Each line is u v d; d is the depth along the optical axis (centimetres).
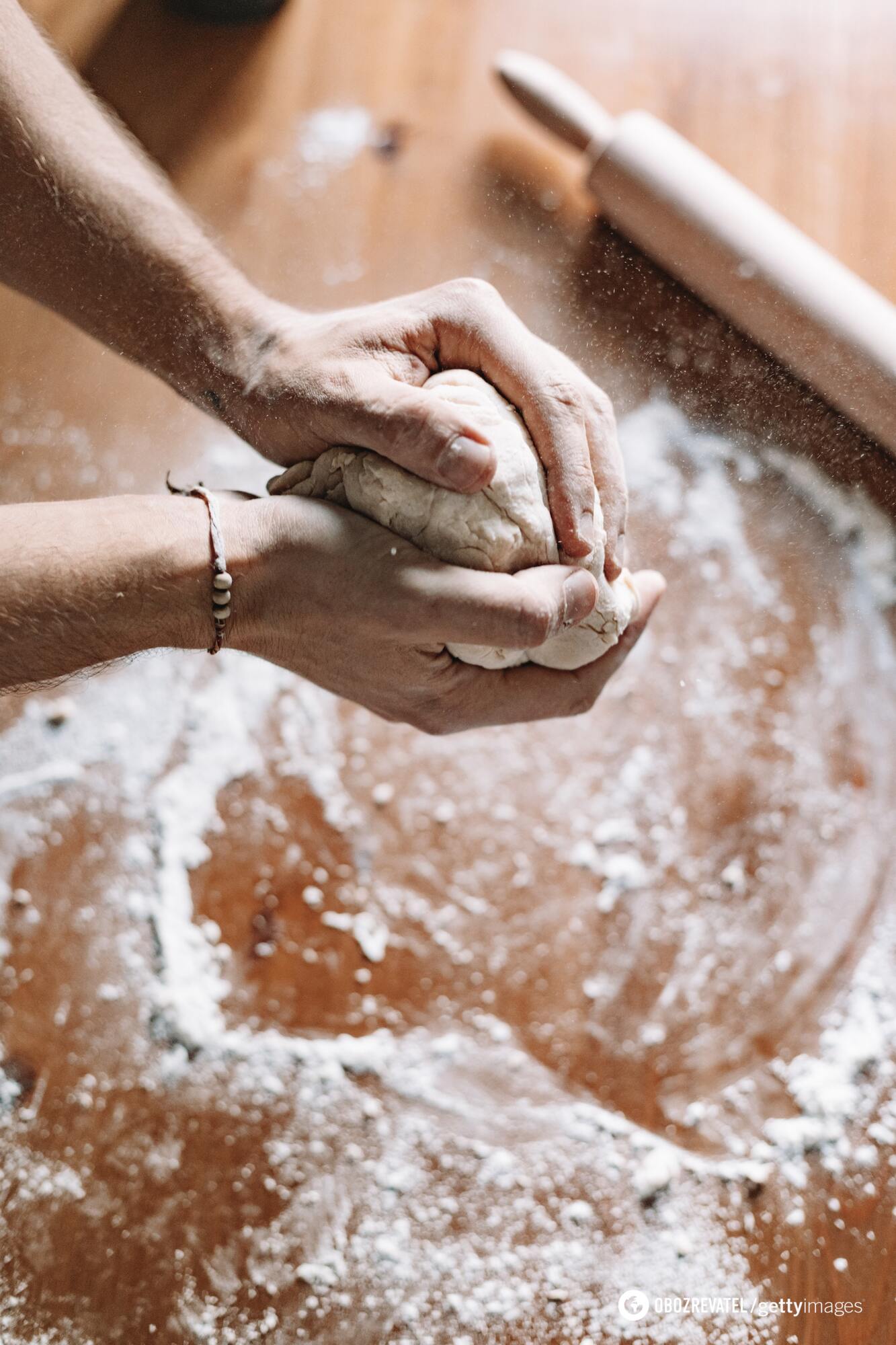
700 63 117
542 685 92
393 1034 98
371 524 87
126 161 92
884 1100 96
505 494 86
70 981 100
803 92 115
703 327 104
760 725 103
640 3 118
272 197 115
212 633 88
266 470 108
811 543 104
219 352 91
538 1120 97
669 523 105
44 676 87
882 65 115
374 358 88
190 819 102
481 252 112
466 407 87
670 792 102
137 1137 97
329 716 104
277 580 86
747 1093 97
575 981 99
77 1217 96
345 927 100
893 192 111
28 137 89
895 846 100
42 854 102
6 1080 98
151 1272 95
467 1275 94
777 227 103
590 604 87
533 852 101
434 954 100
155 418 109
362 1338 93
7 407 110
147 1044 99
